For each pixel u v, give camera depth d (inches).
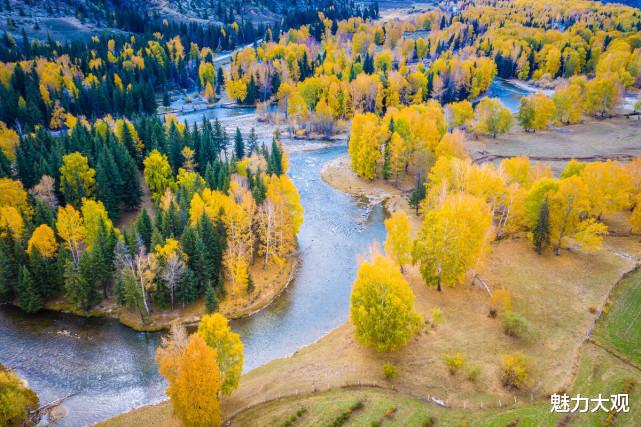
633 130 5324.8
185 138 4092.0
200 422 1520.7
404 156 4256.9
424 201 3405.5
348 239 3339.1
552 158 4554.6
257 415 1686.8
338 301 2630.4
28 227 2623.0
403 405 1680.6
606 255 2684.5
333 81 6496.1
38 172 3358.8
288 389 1833.2
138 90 6318.9
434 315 2135.8
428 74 7135.8
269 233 2792.8
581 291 2369.6
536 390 1752.0
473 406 1688.0
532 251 2765.7
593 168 2878.9
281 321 2448.3
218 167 3663.9
